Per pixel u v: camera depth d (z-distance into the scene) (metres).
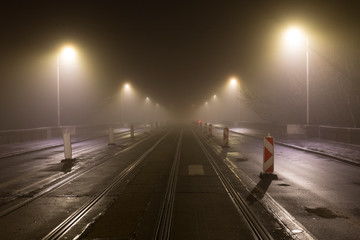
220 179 9.19
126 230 5.12
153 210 6.20
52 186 8.49
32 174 10.38
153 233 4.98
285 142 20.69
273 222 5.43
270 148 9.30
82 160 13.70
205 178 9.34
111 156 14.98
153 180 9.13
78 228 5.26
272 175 9.23
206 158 13.88
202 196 7.22
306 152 16.03
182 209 6.22
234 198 7.01
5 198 7.25
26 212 6.17
